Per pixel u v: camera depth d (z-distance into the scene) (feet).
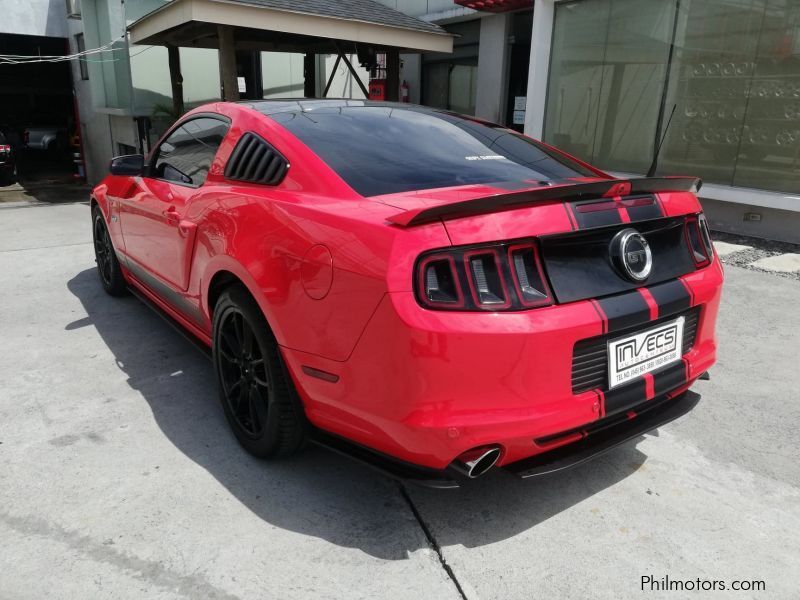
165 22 27.94
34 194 40.57
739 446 8.52
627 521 6.89
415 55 44.83
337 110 8.95
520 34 36.29
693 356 7.32
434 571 6.10
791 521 6.94
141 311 13.84
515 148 8.82
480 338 5.48
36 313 13.71
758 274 17.34
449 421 5.59
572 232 5.95
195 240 8.62
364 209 6.30
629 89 25.81
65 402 9.48
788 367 11.12
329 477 7.63
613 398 6.31
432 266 5.53
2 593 5.71
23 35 46.26
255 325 7.21
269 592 5.79
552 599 5.77
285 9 27.66
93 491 7.24
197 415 9.12
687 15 23.32
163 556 6.22
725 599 5.79
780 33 20.80
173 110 36.70
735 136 22.59
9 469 7.66
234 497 7.18
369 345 5.79
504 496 7.33
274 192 7.44
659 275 6.75
